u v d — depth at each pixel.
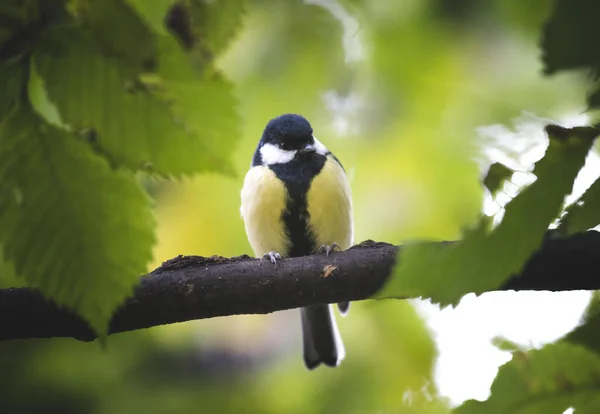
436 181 9.04
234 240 9.26
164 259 9.16
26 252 2.40
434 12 7.25
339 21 7.66
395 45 7.75
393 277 2.23
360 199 9.35
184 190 9.20
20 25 2.36
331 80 8.04
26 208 2.41
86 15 2.38
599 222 2.43
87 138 2.47
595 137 2.26
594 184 2.43
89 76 2.44
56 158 2.44
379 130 8.96
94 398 8.77
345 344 9.02
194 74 2.46
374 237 9.20
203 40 3.63
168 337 9.34
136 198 2.47
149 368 9.21
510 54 7.46
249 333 9.69
